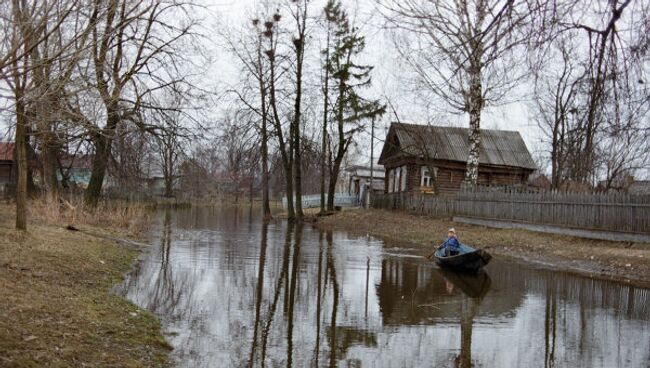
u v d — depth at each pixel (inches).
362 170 2522.1
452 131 1566.2
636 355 336.5
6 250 425.4
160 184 2746.1
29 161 1065.5
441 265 659.4
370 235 1104.2
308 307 446.0
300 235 1077.1
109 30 287.3
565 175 1015.0
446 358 326.0
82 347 259.3
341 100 1473.9
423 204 1267.2
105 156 849.5
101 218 853.2
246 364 301.4
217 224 1343.5
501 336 374.3
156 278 520.7
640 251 642.2
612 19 209.0
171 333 344.5
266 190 1577.3
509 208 929.5
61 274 412.5
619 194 711.7
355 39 1446.9
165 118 775.7
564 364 317.7
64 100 309.6
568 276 609.0
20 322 263.9
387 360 320.2
